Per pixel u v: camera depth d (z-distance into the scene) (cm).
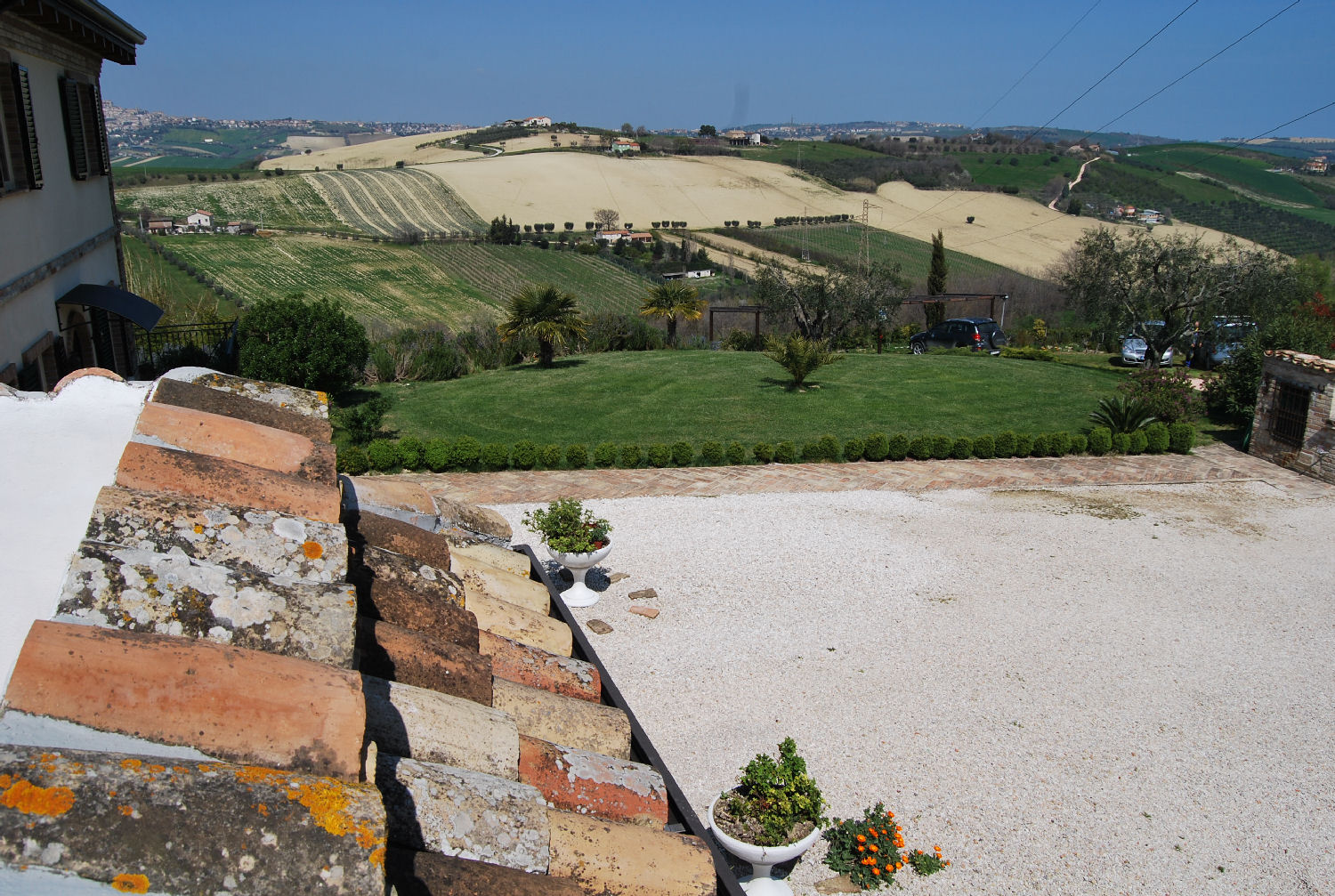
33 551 197
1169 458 1644
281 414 316
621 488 1412
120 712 148
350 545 300
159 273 4609
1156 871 580
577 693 328
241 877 125
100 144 1343
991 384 2166
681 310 2944
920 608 987
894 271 3123
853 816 627
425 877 174
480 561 418
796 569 1091
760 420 1825
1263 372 1645
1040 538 1212
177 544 202
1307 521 1295
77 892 115
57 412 253
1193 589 1049
